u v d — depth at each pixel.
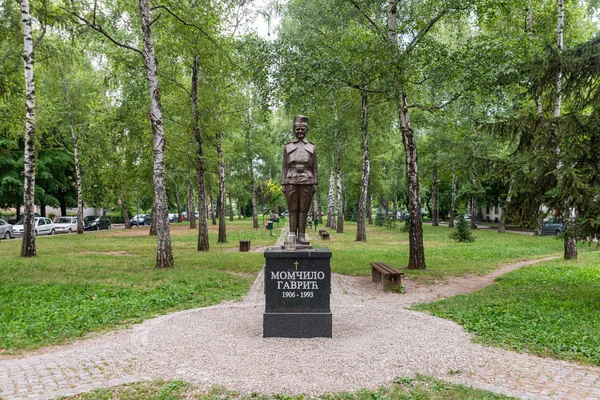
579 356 5.18
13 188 29.25
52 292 8.84
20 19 16.20
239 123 21.61
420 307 8.05
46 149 28.19
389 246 20.56
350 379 4.36
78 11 14.07
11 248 19.02
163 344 5.44
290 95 12.52
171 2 13.73
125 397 4.03
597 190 7.77
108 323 6.73
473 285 10.59
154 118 12.66
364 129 21.45
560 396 4.09
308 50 12.13
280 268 6.00
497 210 55.53
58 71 24.97
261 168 39.81
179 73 19.72
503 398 4.02
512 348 5.48
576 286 9.98
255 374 4.46
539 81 9.86
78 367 4.76
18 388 4.25
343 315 7.15
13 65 17.22
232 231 33.31
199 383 4.26
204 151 21.47
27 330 6.16
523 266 14.09
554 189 8.12
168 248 12.89
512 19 17.73
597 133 8.16
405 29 12.08
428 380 4.39
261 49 12.04
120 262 13.97
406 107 12.74
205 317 6.97
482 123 10.55
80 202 30.64
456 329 6.28
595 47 9.15
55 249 18.75
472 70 10.98
